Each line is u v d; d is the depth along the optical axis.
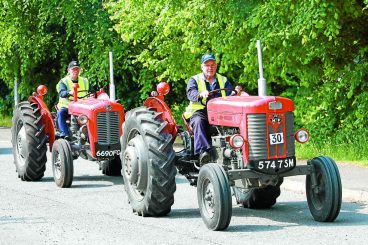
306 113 33.56
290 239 15.95
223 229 17.00
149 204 18.62
